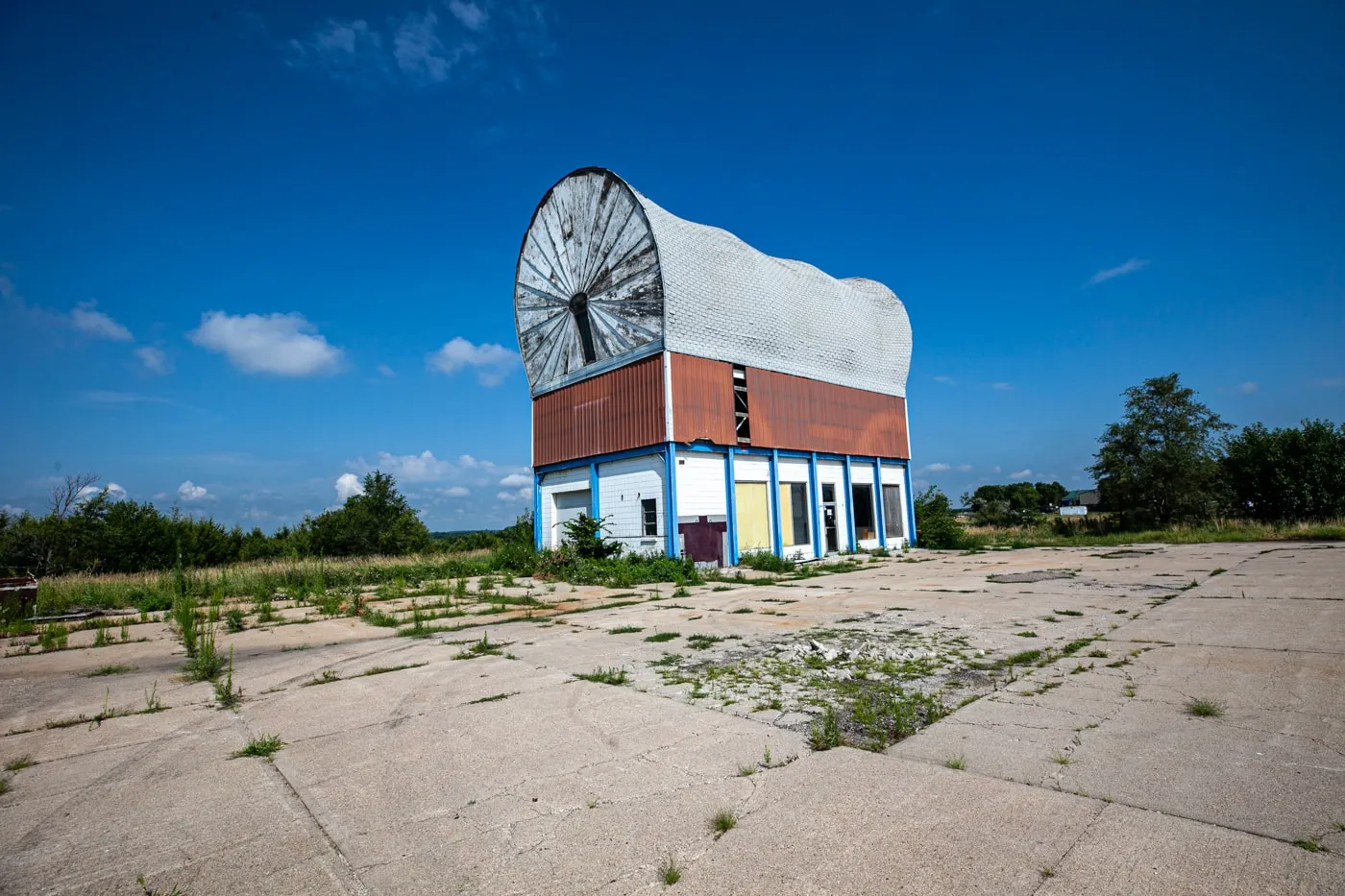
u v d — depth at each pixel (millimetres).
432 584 18578
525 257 28281
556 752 4973
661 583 18328
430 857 3506
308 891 3223
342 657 9078
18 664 9328
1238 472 32562
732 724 5434
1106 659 7113
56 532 30703
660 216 23266
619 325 23812
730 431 23547
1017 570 17531
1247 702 5426
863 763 4445
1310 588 11531
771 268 26516
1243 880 2906
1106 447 34906
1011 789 3936
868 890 2982
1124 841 3277
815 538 26016
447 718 5945
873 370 30438
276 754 5203
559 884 3182
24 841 3838
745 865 3258
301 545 40406
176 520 36531
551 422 26531
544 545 26656
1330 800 3635
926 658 7473
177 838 3824
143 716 6402
